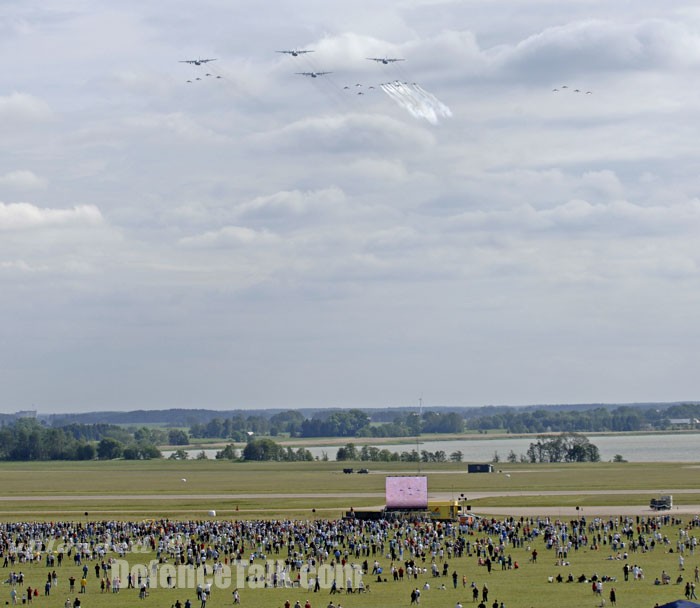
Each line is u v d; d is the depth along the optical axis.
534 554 151.25
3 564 152.50
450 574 140.12
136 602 123.81
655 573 137.25
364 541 166.38
